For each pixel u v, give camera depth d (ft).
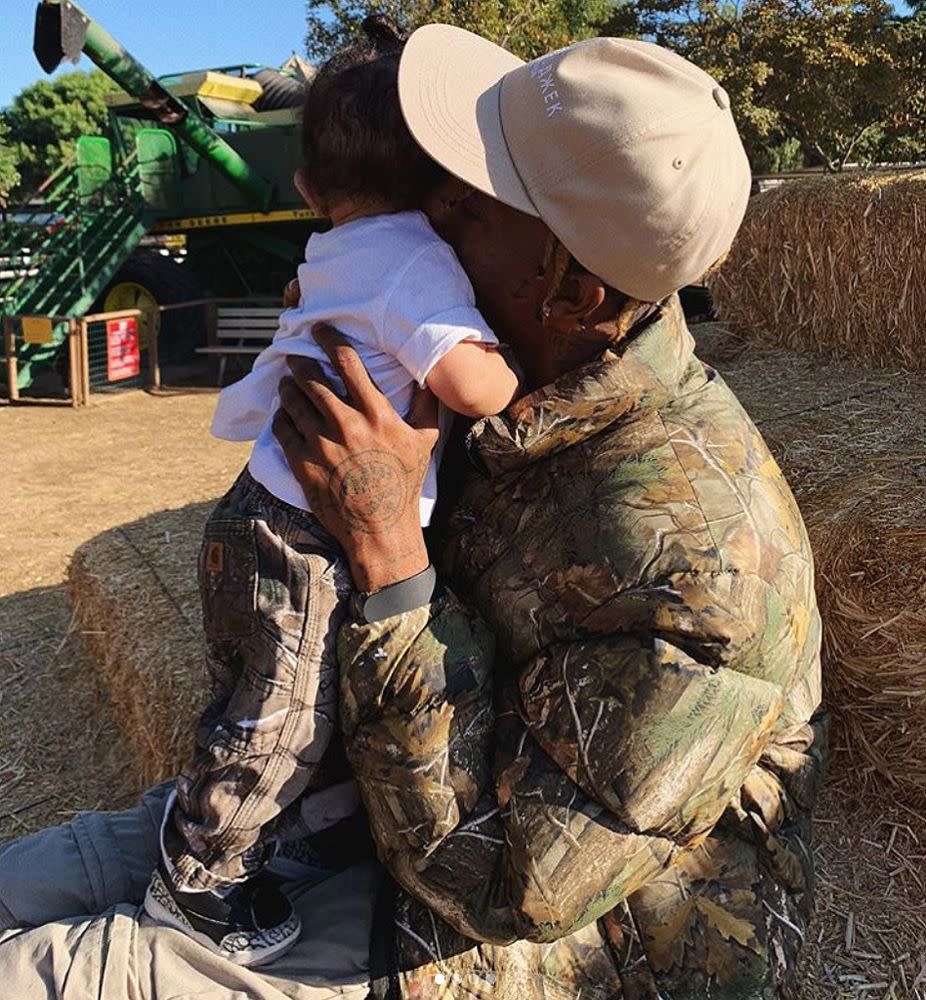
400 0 47.42
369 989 4.51
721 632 3.81
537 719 4.03
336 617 4.27
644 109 3.77
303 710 4.26
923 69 62.28
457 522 4.54
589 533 4.05
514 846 3.98
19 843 5.21
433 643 4.16
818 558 8.36
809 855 5.00
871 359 14.84
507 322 4.45
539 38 48.16
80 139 34.27
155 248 43.24
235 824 4.29
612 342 4.33
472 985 4.36
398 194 4.39
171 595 10.88
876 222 14.40
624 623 3.92
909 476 9.07
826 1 57.47
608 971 4.58
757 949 4.48
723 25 58.18
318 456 4.12
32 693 11.90
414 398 4.30
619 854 3.91
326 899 4.83
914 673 7.97
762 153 68.44
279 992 4.38
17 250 35.81
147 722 9.26
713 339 17.47
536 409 4.21
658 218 3.81
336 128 4.32
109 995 4.30
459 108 4.10
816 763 5.26
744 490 4.10
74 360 30.25
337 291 4.31
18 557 16.53
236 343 34.99
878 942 7.02
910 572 7.94
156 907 4.49
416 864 4.18
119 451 24.39
